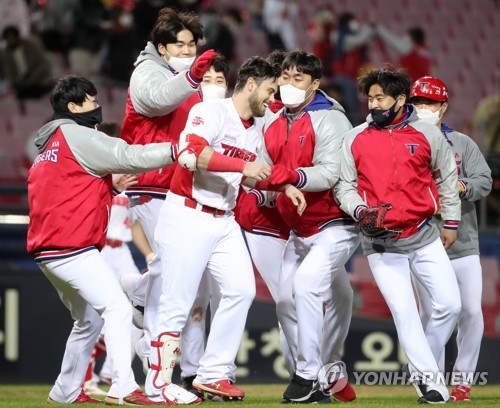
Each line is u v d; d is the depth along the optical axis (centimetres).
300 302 2133
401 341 2080
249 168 1970
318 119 2133
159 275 2258
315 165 2144
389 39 5388
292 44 5894
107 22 5306
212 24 5059
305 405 2056
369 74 2075
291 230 2256
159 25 2233
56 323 3173
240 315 2125
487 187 2312
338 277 2256
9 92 5138
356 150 2092
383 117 2061
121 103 5203
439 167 2102
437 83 2283
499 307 3603
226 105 2077
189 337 2356
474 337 2348
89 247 2059
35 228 2067
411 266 2130
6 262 3912
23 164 4734
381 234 2048
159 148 1992
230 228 2131
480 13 6762
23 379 3145
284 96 2117
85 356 2195
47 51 5353
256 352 3169
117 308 2052
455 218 2117
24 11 5603
